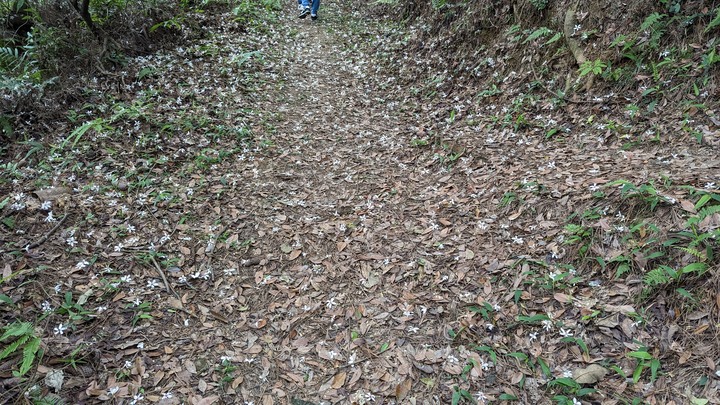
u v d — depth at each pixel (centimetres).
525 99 648
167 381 313
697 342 293
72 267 392
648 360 293
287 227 482
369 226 481
